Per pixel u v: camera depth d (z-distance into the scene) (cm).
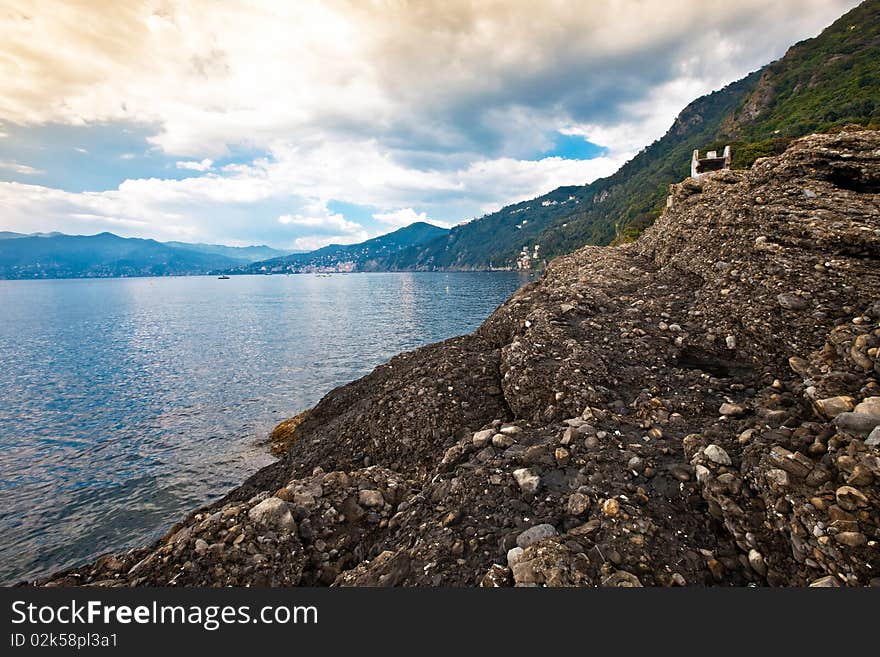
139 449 2370
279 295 15725
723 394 684
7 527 1669
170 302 13938
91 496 1875
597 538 418
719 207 1152
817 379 552
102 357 5134
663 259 1273
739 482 443
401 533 536
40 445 2480
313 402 3097
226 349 5375
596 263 1413
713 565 394
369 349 5056
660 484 496
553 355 896
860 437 403
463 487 555
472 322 6925
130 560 568
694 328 875
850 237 782
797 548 365
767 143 5222
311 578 520
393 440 969
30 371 4453
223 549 519
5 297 18000
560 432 633
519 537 442
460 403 970
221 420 2778
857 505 350
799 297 745
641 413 677
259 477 1306
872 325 588
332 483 651
